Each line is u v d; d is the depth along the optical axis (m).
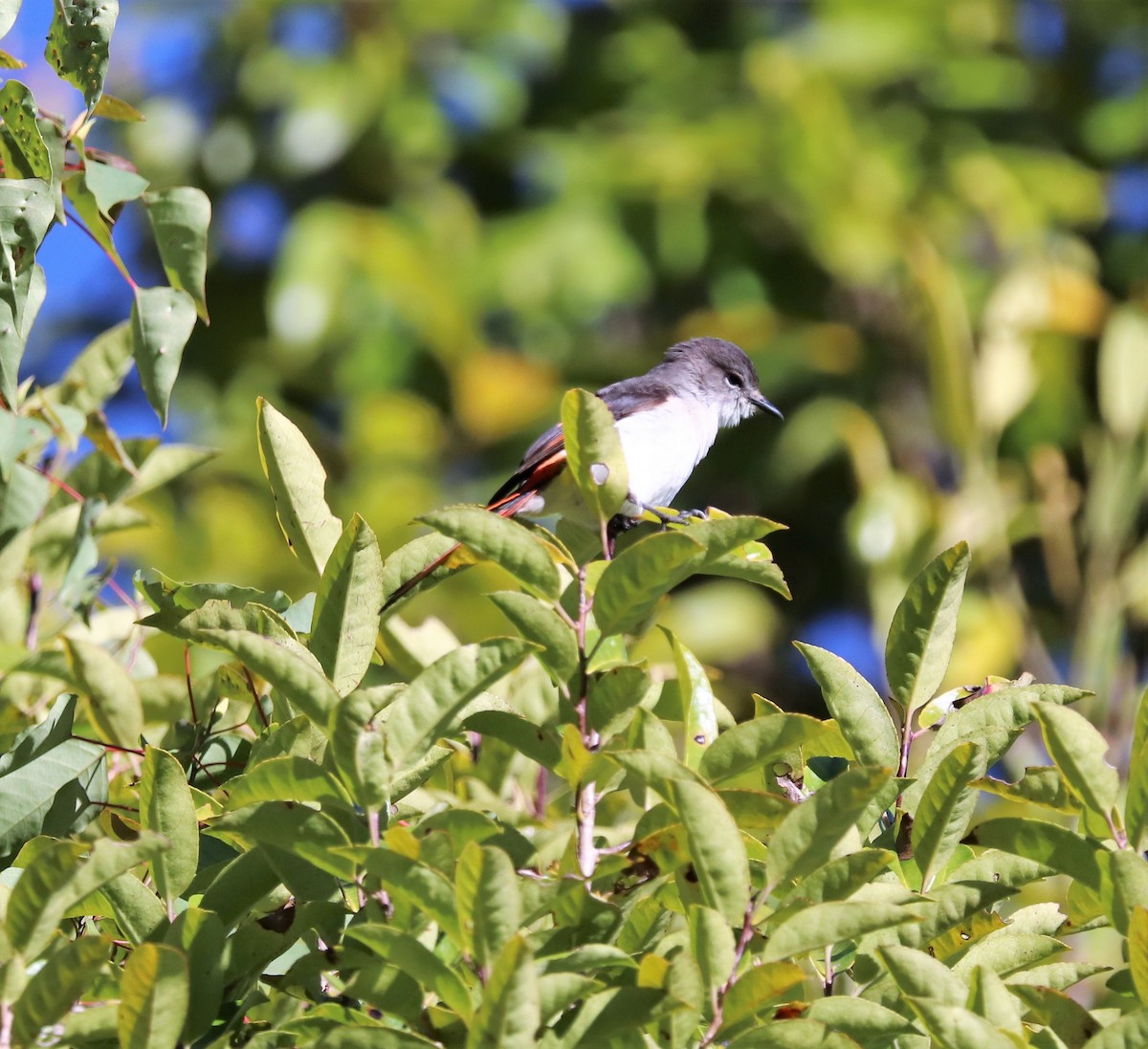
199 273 5.34
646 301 20.39
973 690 5.09
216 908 4.39
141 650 6.91
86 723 5.75
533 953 3.81
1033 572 17.34
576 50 21.62
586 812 4.32
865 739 4.76
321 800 4.20
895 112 20.48
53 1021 3.66
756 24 21.53
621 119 20.88
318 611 4.66
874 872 3.93
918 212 19.59
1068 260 19.72
